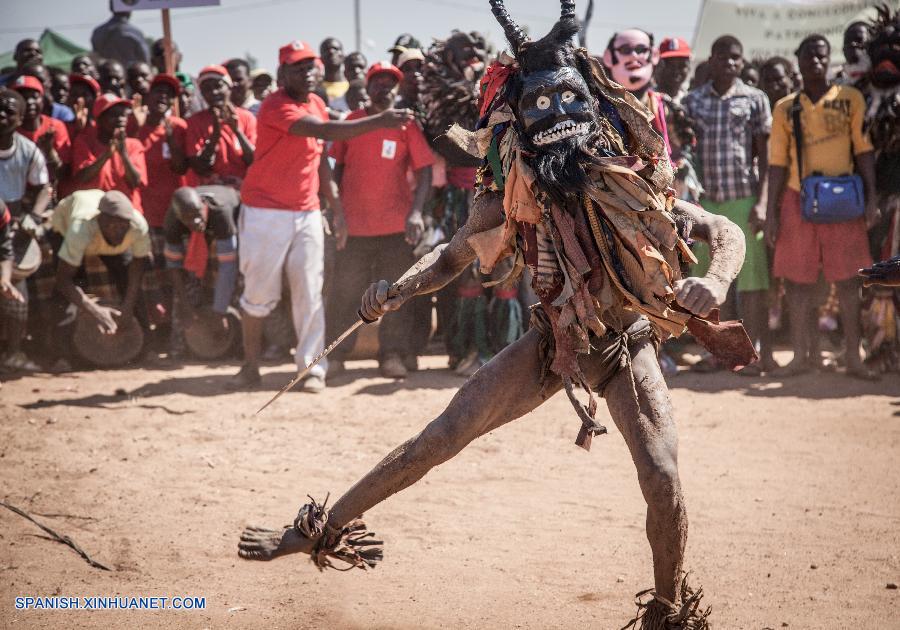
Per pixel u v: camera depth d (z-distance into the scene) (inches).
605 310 138.1
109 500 218.2
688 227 138.3
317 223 324.8
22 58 449.1
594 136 134.0
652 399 136.2
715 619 156.7
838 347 382.9
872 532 196.9
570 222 134.3
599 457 252.7
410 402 308.8
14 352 362.0
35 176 362.9
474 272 335.0
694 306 123.8
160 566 181.8
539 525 203.2
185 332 378.9
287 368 363.6
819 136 330.0
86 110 411.8
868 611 159.3
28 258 355.9
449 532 199.3
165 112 391.9
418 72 350.3
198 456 252.8
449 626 155.9
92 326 365.1
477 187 146.1
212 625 156.2
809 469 241.8
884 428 278.1
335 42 462.0
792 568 178.4
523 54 138.4
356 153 342.3
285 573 179.6
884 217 339.0
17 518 205.6
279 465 246.7
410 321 350.6
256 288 324.2
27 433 272.1
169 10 410.9
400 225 344.5
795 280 337.7
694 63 581.3
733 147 346.3
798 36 570.9
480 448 260.4
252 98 479.2
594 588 170.7
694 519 206.1
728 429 280.5
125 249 365.4
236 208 366.3
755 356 133.0
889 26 330.3
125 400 313.9
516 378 143.4
